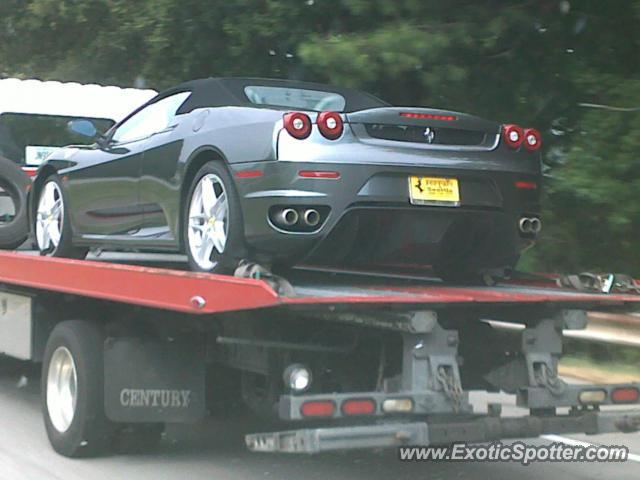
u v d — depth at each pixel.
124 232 25.58
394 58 35.38
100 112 38.97
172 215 23.27
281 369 20.59
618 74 40.00
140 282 20.31
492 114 42.53
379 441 17.86
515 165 22.02
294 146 20.00
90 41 53.72
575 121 41.38
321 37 38.41
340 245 20.98
